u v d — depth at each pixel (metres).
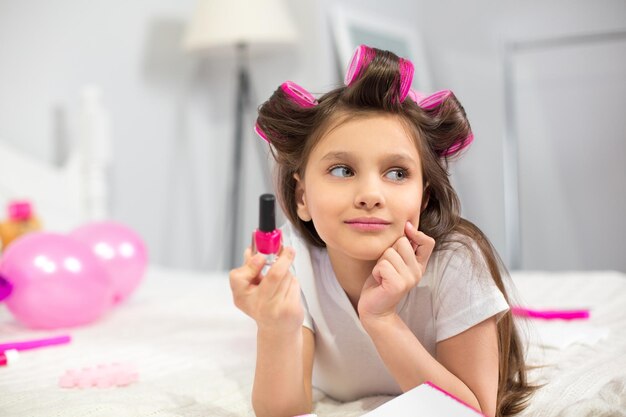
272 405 0.70
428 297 0.77
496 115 2.75
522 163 2.68
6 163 1.95
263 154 2.50
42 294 1.23
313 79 2.43
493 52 2.74
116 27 2.32
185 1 2.60
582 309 1.24
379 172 0.68
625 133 2.48
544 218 2.64
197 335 1.19
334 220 0.68
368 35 2.59
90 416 0.76
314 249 0.83
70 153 2.18
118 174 2.31
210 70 2.69
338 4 2.50
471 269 0.74
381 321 0.70
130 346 1.12
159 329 1.25
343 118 0.68
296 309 0.65
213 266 2.68
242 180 2.61
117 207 2.30
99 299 1.30
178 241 2.54
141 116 2.40
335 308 0.80
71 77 2.18
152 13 2.46
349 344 0.81
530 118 2.66
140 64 2.41
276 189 0.81
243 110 2.57
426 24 2.95
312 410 0.81
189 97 2.60
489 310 0.72
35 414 0.77
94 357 1.05
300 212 0.77
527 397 0.80
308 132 0.72
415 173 0.70
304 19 2.46
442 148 0.77
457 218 0.79
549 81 2.61
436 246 0.77
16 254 1.27
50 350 1.11
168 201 2.50
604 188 2.53
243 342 1.13
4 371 0.99
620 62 2.47
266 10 2.26
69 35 2.17
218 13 2.25
